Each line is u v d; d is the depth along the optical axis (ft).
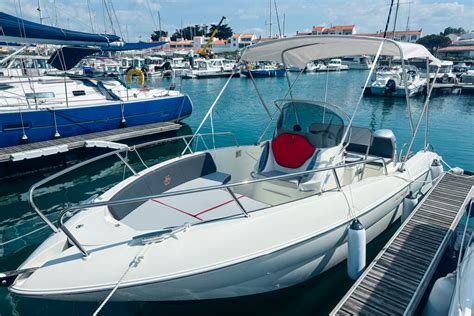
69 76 30.68
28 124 23.90
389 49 12.16
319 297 10.78
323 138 12.10
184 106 34.91
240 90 73.77
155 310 10.02
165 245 8.06
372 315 8.33
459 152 27.76
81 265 7.70
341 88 72.64
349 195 10.71
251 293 9.50
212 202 11.27
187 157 13.34
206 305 9.78
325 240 9.61
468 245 10.29
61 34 23.02
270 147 12.80
